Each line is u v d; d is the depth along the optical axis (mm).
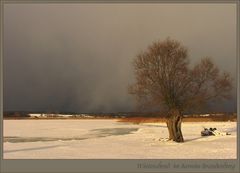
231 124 93125
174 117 44844
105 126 95750
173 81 44000
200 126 86125
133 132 69250
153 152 34000
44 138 55344
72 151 35438
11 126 98312
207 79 43594
